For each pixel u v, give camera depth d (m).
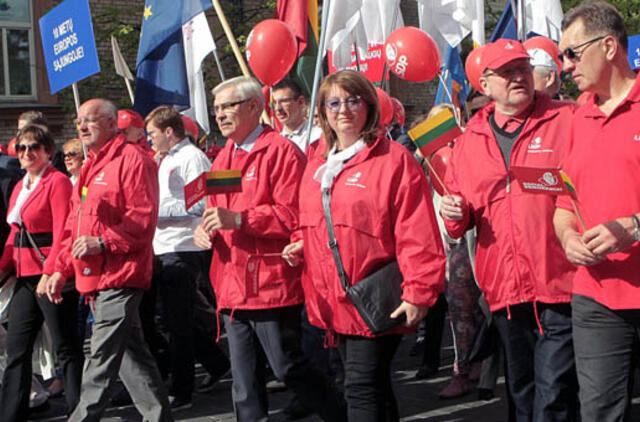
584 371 3.15
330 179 3.70
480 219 3.93
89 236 4.56
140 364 4.75
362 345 3.66
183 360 5.84
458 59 8.03
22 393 5.16
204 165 5.99
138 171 4.64
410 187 3.57
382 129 3.72
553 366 3.73
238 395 4.27
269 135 4.30
